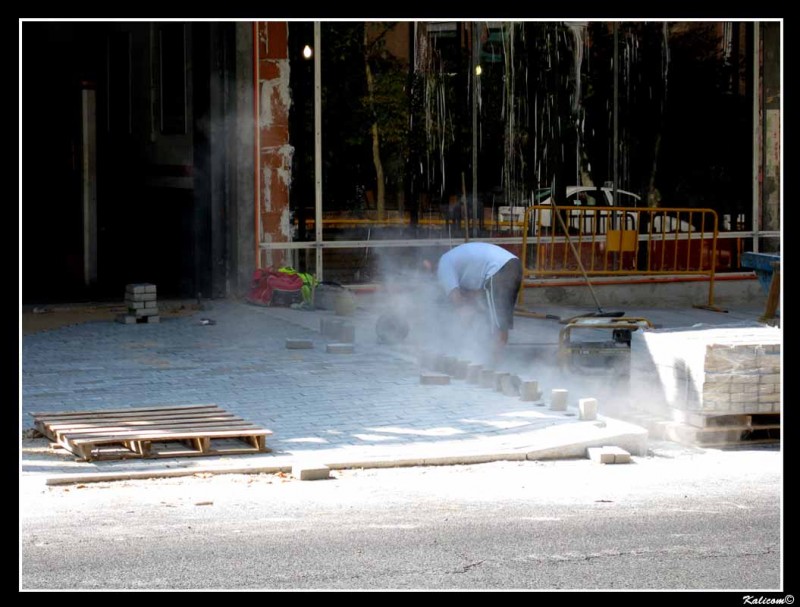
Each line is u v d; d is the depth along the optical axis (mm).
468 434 14789
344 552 10227
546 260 27453
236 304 24812
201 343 20766
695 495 12430
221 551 10188
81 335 21375
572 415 15789
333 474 13148
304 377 18047
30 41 28578
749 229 29109
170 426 14070
